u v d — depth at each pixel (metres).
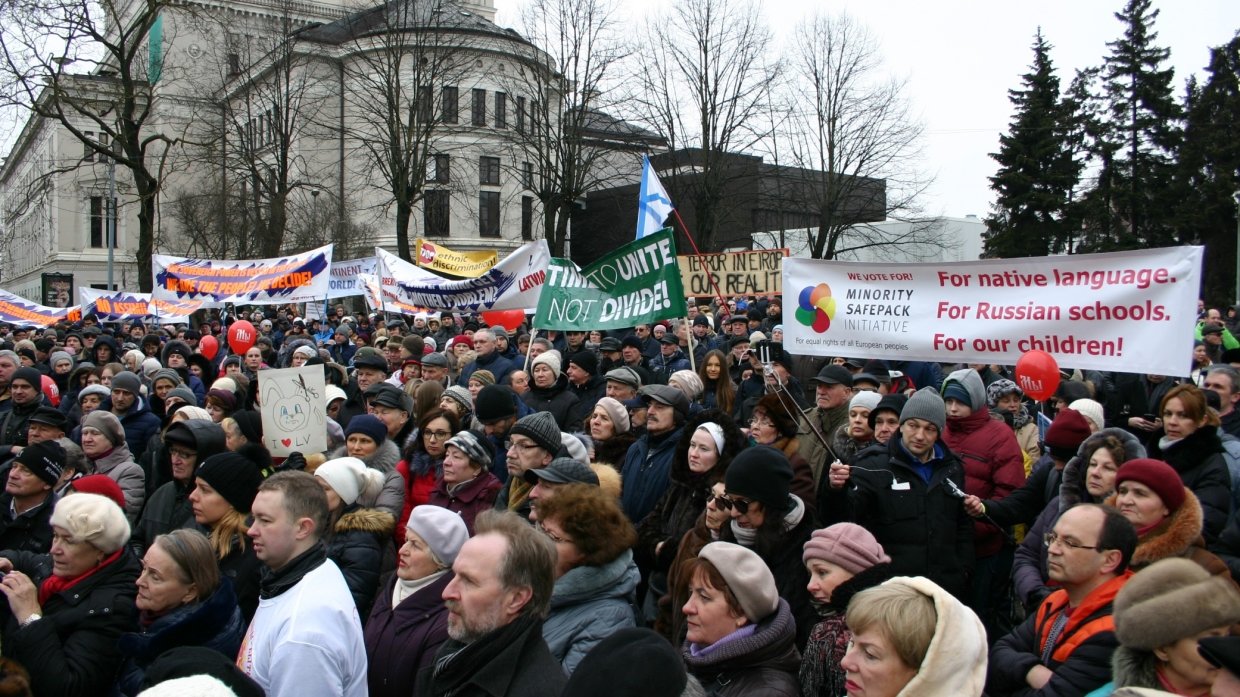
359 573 4.42
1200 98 39.47
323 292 14.26
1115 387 9.72
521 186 51.88
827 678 3.27
